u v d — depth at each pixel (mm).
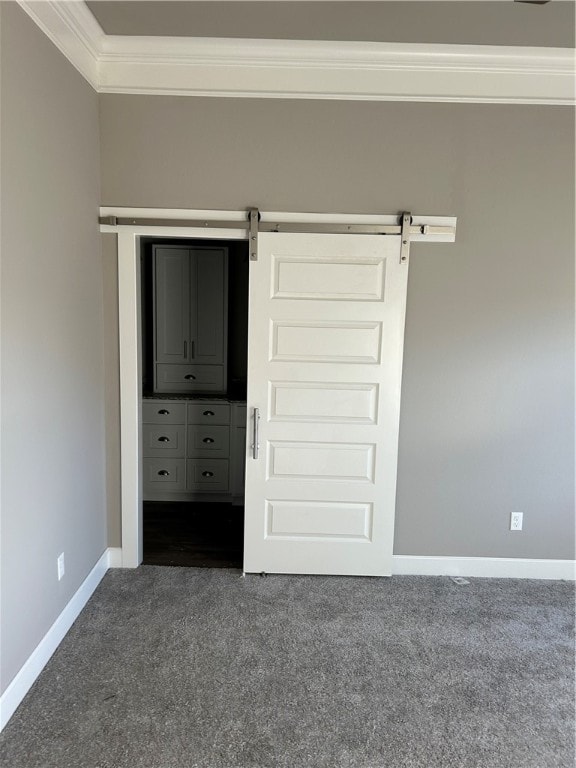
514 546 3197
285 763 1826
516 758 1875
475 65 2814
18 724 1954
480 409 3092
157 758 1828
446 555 3203
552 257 2986
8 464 1931
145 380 4750
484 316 3023
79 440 2672
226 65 2834
